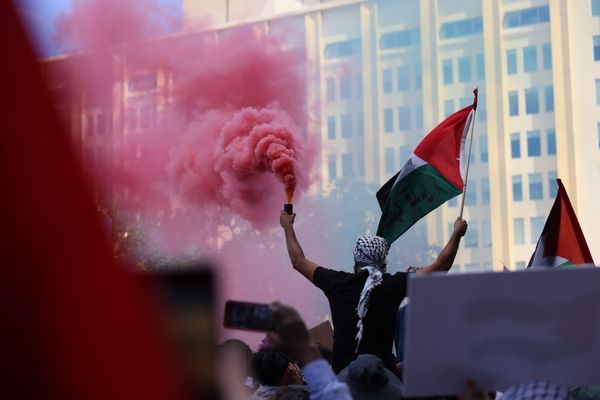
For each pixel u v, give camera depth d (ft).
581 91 317.01
